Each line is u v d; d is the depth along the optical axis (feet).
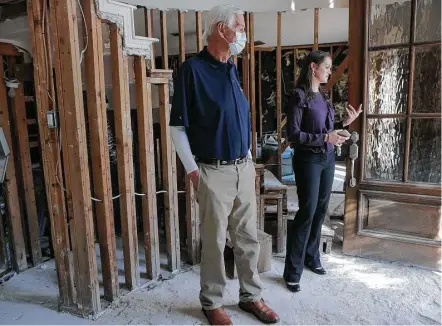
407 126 8.45
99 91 6.69
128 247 7.72
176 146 6.10
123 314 7.07
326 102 7.43
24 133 8.83
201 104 5.93
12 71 8.56
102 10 6.50
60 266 7.15
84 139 6.54
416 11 8.09
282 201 9.43
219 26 5.81
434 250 8.43
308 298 7.44
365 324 6.63
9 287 8.21
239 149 6.18
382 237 8.90
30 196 9.05
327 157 7.29
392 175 8.87
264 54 21.68
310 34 17.69
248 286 6.89
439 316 6.82
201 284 6.77
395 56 8.48
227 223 6.52
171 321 6.84
